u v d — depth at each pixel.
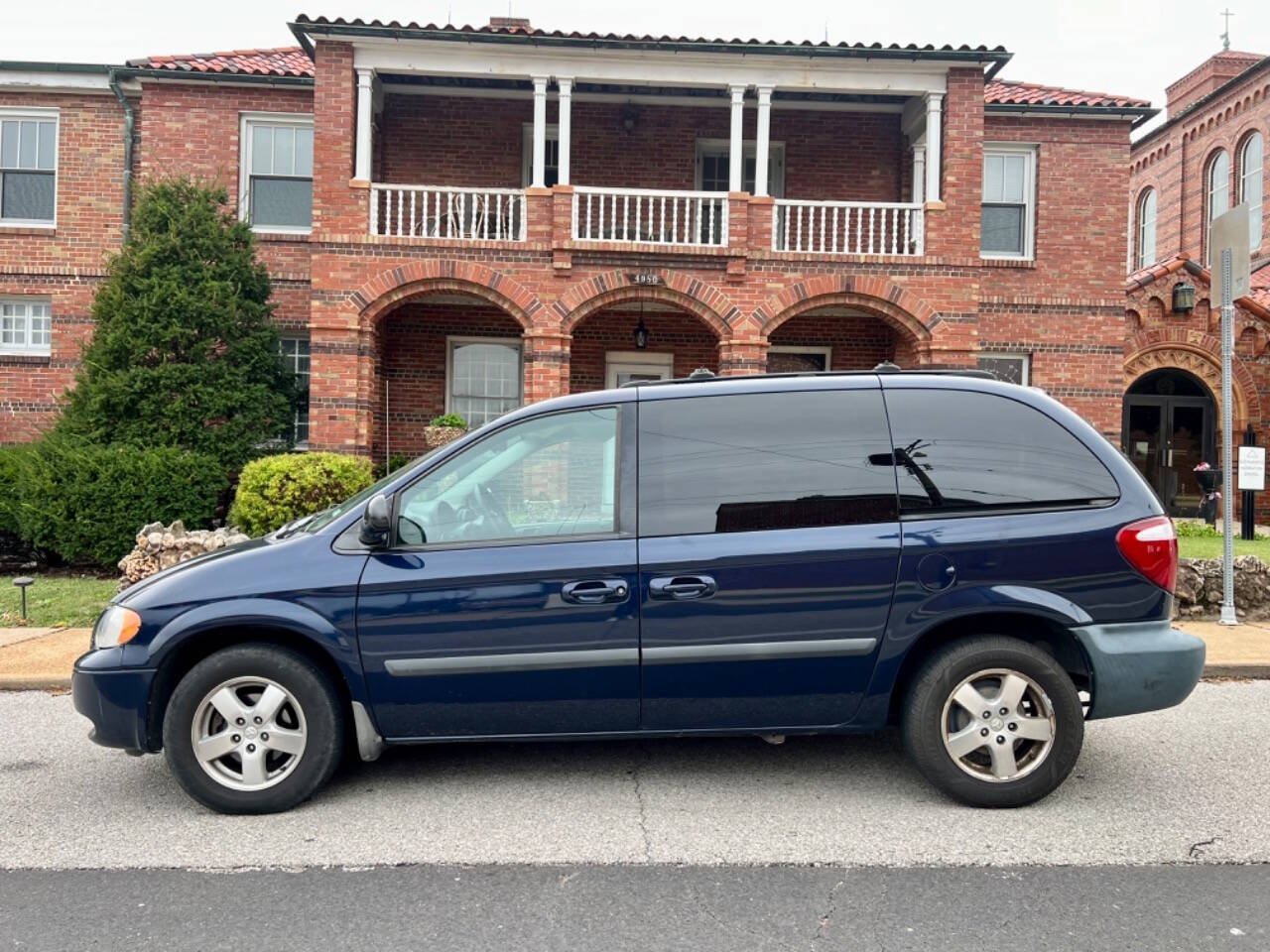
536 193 13.18
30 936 3.11
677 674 4.17
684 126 15.62
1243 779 4.63
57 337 15.09
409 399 15.39
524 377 13.55
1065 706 4.14
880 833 3.96
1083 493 4.27
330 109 12.97
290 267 15.07
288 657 4.14
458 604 4.12
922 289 13.39
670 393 4.43
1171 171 26.38
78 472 11.20
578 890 3.45
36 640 7.58
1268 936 3.12
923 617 4.16
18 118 15.17
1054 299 15.55
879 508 4.23
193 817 4.16
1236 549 11.70
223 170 14.88
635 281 13.16
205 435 12.26
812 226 13.59
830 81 13.37
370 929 3.16
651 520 4.21
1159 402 17.27
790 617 4.15
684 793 4.42
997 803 4.18
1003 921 3.21
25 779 4.68
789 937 3.11
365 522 4.11
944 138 13.55
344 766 4.80
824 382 4.44
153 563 8.83
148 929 3.16
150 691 4.14
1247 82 23.00
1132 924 3.19
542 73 13.16
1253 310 17.00
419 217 15.16
